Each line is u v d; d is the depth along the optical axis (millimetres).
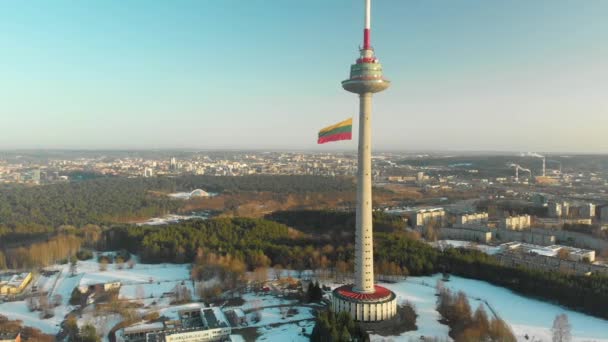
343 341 189375
